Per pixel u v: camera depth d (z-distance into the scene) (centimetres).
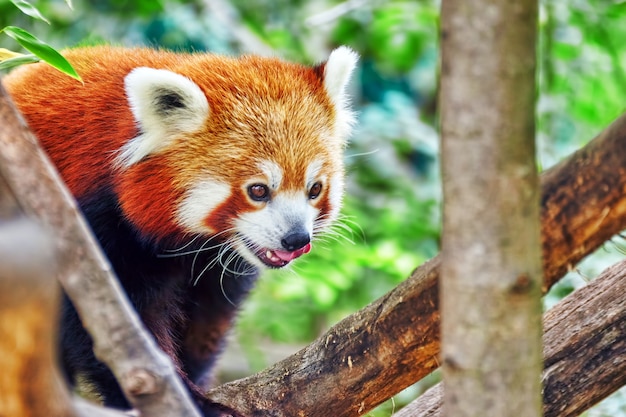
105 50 408
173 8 684
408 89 880
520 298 176
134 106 358
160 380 191
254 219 386
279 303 705
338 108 423
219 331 441
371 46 794
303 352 313
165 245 378
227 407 323
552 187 234
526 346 180
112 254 362
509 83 166
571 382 293
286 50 740
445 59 170
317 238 422
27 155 183
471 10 165
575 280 462
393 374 295
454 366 183
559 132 701
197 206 378
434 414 323
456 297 179
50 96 372
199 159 377
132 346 188
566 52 686
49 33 656
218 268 416
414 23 736
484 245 174
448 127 172
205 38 672
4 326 151
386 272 683
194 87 373
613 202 228
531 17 165
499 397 181
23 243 148
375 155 759
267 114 390
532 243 176
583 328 296
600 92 700
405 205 708
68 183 358
